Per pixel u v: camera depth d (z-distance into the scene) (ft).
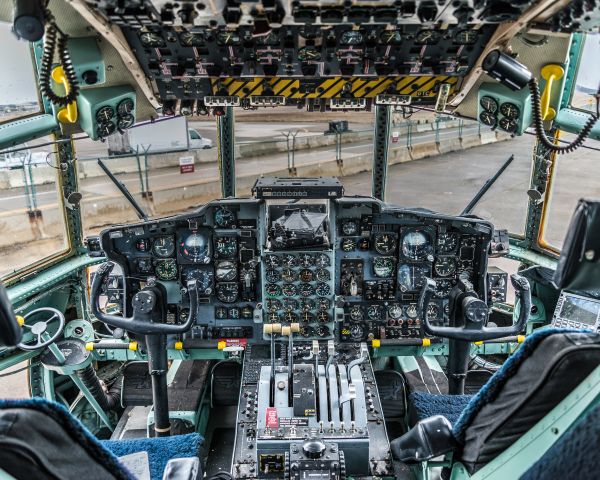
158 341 14.79
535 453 5.74
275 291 16.84
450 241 16.52
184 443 12.35
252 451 12.57
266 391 13.24
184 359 17.67
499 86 13.08
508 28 10.49
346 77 13.24
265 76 12.74
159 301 16.02
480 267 16.61
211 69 12.44
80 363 16.48
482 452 6.95
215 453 16.38
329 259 16.58
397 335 17.53
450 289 17.06
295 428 12.00
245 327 17.37
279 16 9.34
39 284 17.28
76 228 18.53
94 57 11.65
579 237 4.99
